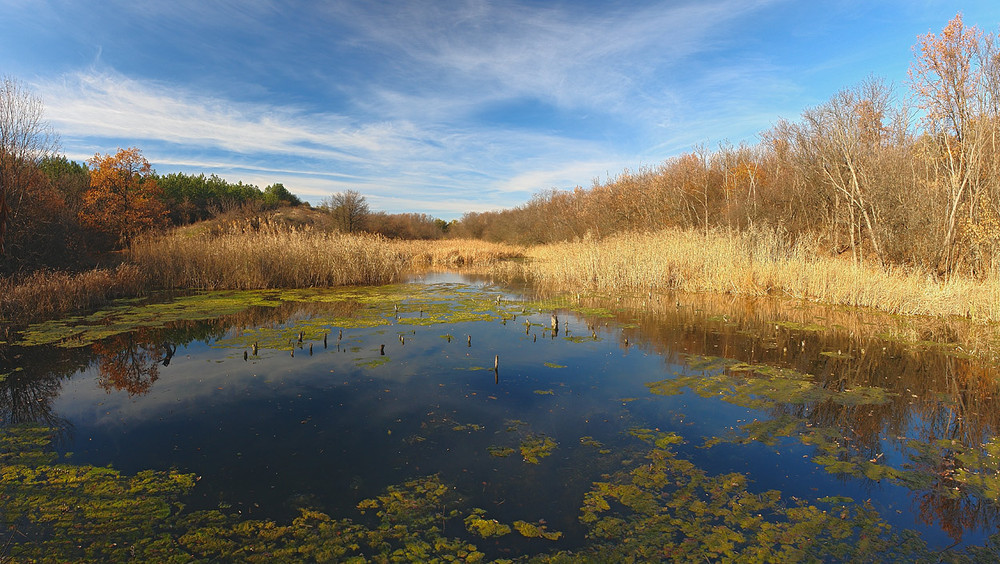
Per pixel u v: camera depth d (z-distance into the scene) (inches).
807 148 875.4
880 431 244.1
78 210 841.5
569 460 214.4
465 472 204.4
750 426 249.0
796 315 539.8
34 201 649.6
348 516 174.4
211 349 396.2
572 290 761.0
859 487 191.6
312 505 181.2
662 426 250.1
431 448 226.2
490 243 2052.2
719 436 238.5
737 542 157.6
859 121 759.1
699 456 218.1
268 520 172.1
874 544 155.9
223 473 204.7
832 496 185.2
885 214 701.3
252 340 423.8
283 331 456.8
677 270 789.9
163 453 222.8
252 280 751.1
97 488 193.3
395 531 165.2
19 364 359.9
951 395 292.8
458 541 159.8
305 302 627.8
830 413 266.2
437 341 422.0
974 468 206.7
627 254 828.0
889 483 194.7
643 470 205.0
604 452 222.1
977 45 591.2
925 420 257.3
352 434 240.8
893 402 281.9
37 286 532.4
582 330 467.5
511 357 372.8
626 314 549.6
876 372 336.8
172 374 332.8
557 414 265.4
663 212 1330.0
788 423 251.9
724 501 181.6
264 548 156.9
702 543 157.2
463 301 639.8
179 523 170.4
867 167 735.1
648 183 1435.8
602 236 1441.9
